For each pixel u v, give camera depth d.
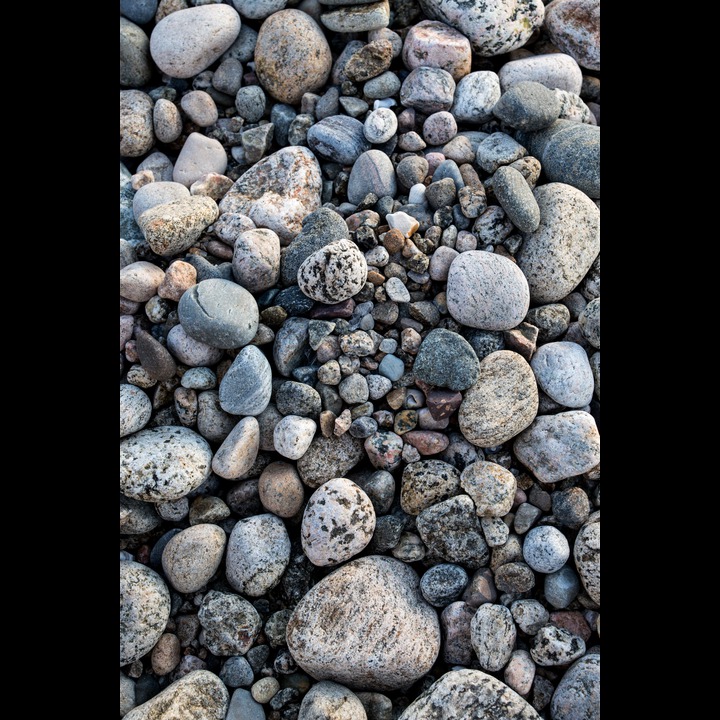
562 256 2.35
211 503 2.23
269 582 2.16
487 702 1.93
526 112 2.44
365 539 2.14
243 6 2.68
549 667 2.08
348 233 2.39
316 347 2.27
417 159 2.49
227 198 2.54
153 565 2.22
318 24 2.72
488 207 2.41
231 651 2.12
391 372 2.28
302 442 2.18
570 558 2.19
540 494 2.24
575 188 2.44
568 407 2.29
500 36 2.61
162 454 2.16
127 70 2.68
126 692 2.06
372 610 2.05
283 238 2.47
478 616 2.06
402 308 2.35
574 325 2.38
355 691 2.10
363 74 2.58
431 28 2.62
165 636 2.13
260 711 2.08
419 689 2.12
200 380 2.25
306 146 2.62
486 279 2.28
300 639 2.03
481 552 2.16
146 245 2.41
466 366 2.22
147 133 2.66
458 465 2.25
